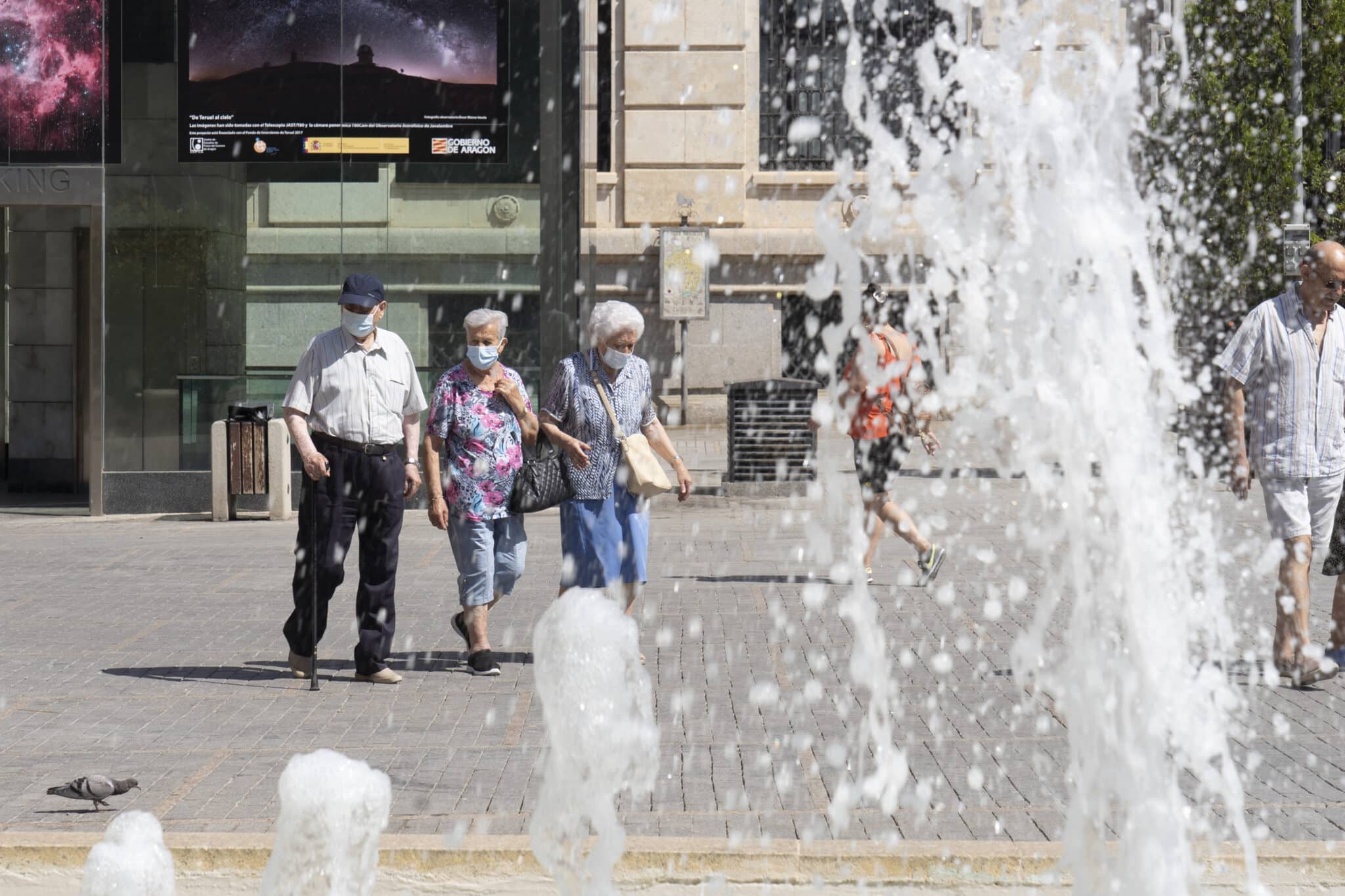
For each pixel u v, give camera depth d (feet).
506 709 62.69
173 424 148.87
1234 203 182.80
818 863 41.63
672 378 259.19
